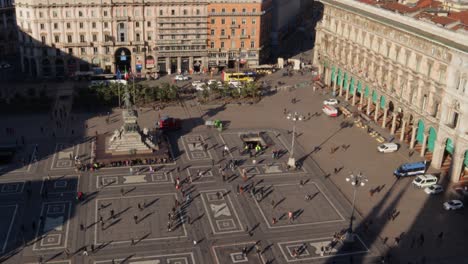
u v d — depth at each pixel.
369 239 116.94
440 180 143.75
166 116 174.88
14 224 117.50
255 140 166.25
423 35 149.12
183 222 120.50
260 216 124.38
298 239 115.88
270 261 107.88
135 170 144.12
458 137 138.25
